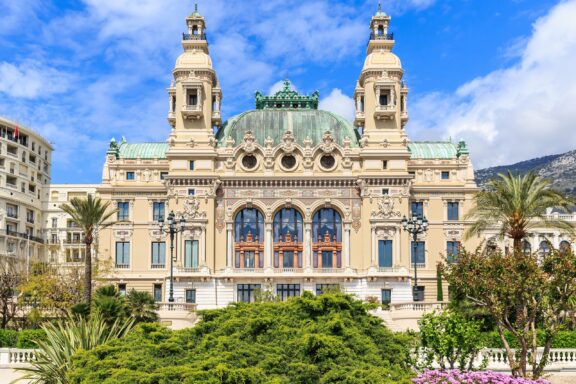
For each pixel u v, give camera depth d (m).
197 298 112.44
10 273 106.69
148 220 117.12
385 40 119.75
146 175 118.81
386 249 114.06
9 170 150.12
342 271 114.19
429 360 46.91
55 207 164.25
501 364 53.94
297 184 116.00
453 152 123.00
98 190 117.25
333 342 34.59
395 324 77.50
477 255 47.66
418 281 114.19
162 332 37.72
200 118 117.88
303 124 122.31
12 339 67.00
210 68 118.56
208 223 114.12
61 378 43.75
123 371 31.97
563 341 56.94
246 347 34.44
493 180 77.62
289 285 114.00
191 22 121.44
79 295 95.50
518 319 44.75
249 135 116.94
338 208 116.00
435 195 117.69
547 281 44.56
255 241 116.00
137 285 115.12
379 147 116.38
